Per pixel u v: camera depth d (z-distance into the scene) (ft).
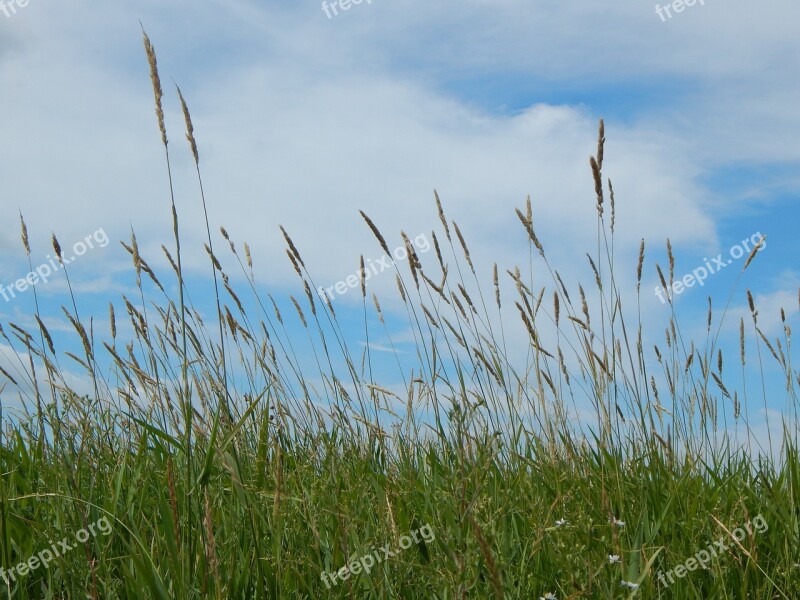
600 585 6.41
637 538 7.70
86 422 9.14
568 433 10.78
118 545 7.98
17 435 10.89
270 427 10.30
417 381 10.50
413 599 7.32
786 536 8.63
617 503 9.13
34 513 8.70
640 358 11.10
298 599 7.16
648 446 10.55
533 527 7.98
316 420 11.44
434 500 8.50
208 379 9.55
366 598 7.27
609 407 10.95
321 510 8.18
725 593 7.49
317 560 7.66
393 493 8.98
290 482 8.83
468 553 5.71
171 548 6.59
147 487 9.38
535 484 9.57
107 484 9.03
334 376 12.02
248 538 7.88
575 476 9.75
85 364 10.48
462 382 10.17
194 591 6.27
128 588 6.78
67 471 7.60
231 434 7.11
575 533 7.66
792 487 9.57
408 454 10.27
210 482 8.02
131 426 10.38
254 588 7.29
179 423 9.45
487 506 7.43
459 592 5.47
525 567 7.54
